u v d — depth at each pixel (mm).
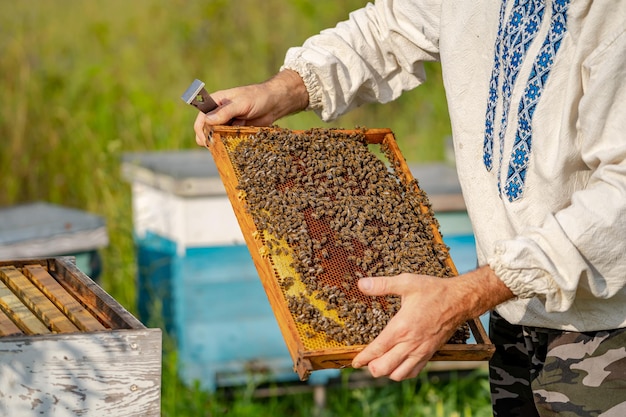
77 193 5906
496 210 2311
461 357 2031
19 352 1878
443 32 2398
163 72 6781
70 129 6137
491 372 2643
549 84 2072
